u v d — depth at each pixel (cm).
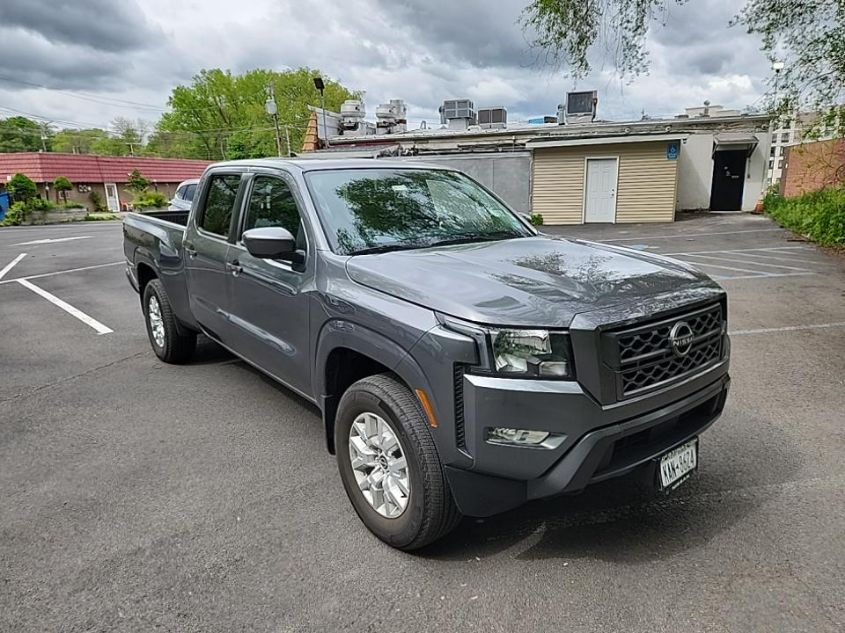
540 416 216
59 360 575
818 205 1327
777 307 705
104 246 1756
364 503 278
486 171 2039
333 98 6931
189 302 471
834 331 598
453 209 371
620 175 1916
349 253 302
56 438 393
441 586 241
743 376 478
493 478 229
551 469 221
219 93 6925
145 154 7856
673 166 1859
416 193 369
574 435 217
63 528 288
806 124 1211
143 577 250
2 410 445
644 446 246
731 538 268
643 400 230
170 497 316
